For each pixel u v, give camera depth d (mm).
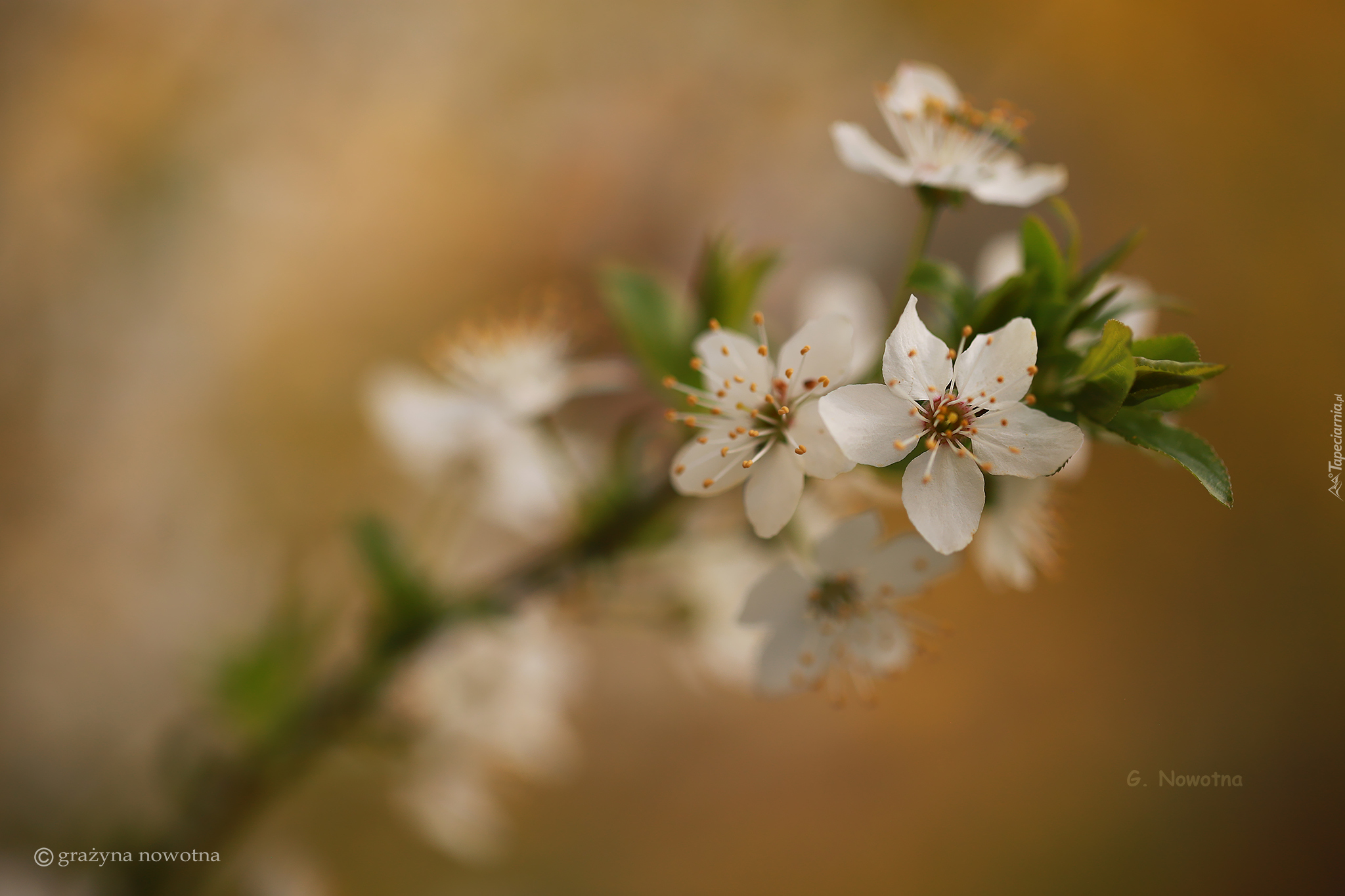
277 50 639
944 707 696
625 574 353
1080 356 316
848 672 330
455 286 663
